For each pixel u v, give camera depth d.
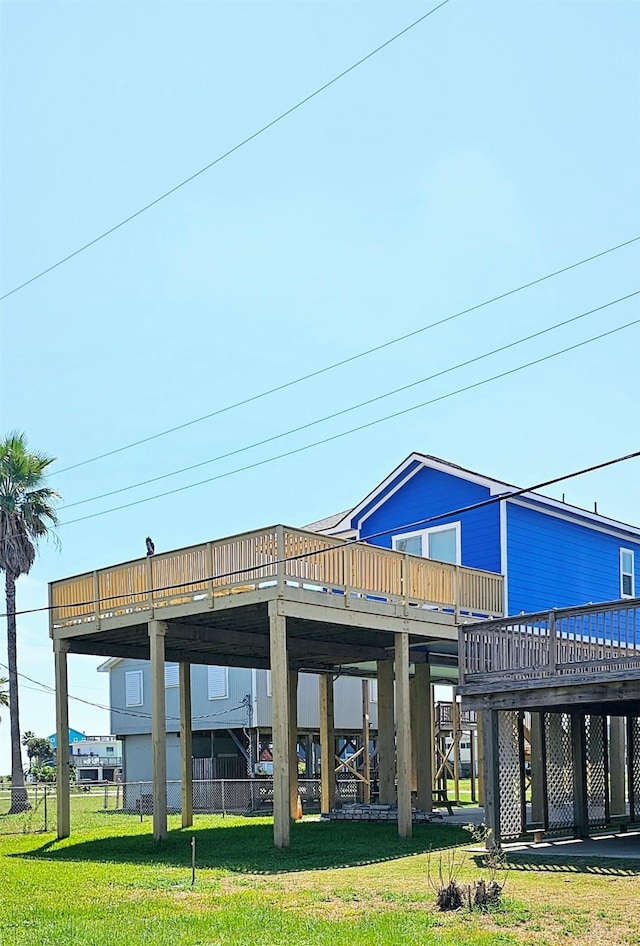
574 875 13.25
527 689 15.55
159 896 12.93
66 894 13.36
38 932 10.86
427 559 19.88
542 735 19.41
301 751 37.59
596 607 15.29
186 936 10.34
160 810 18.66
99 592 20.16
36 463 37.12
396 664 18.84
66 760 20.94
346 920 10.95
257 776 33.56
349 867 14.93
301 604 17.09
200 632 20.00
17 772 35.38
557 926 10.31
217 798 30.98
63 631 20.81
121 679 38.56
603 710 19.23
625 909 10.94
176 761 35.97
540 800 21.81
